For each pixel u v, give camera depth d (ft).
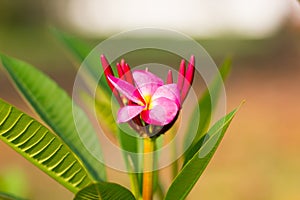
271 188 10.05
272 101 18.90
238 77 24.22
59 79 23.22
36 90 3.14
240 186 10.15
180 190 2.71
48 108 3.12
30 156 2.74
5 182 4.08
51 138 2.72
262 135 14.02
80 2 38.78
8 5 35.06
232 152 12.53
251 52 30.45
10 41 32.83
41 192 9.38
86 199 2.55
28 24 35.73
